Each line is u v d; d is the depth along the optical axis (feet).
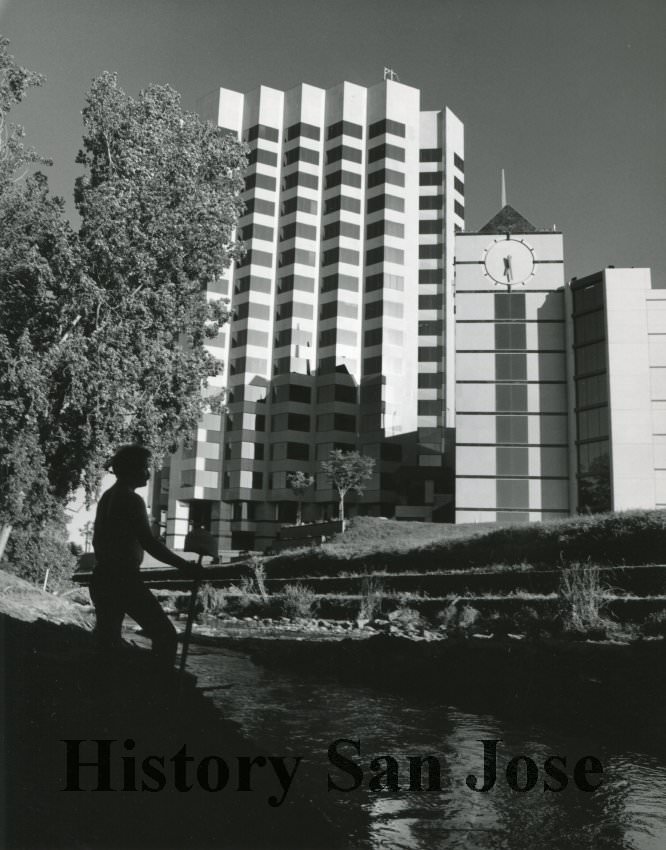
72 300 98.63
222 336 317.63
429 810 16.48
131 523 17.74
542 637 62.13
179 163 112.47
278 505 304.09
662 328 194.39
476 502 208.33
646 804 16.87
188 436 116.47
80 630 38.55
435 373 306.55
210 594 142.51
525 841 14.29
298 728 26.43
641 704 27.61
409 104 324.60
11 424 88.79
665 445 189.78
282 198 325.42
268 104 330.13
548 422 209.46
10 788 11.66
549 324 213.46
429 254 316.19
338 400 302.45
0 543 85.87
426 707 31.45
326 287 314.76
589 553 116.47
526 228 219.61
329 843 13.48
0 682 17.07
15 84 102.17
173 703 17.22
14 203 106.11
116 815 12.00
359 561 160.25
